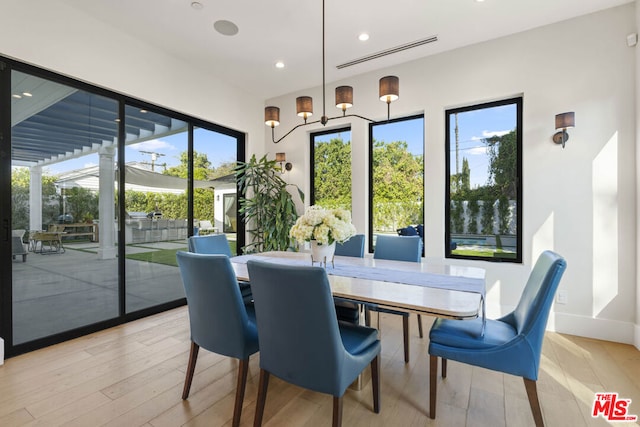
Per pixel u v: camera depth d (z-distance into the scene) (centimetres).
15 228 234
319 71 375
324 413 168
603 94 262
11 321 231
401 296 152
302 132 437
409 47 320
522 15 269
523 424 158
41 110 247
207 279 157
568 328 275
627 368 213
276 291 132
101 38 276
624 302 255
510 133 313
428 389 191
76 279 270
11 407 170
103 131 287
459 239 338
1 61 225
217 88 392
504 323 185
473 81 315
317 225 208
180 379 201
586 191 268
